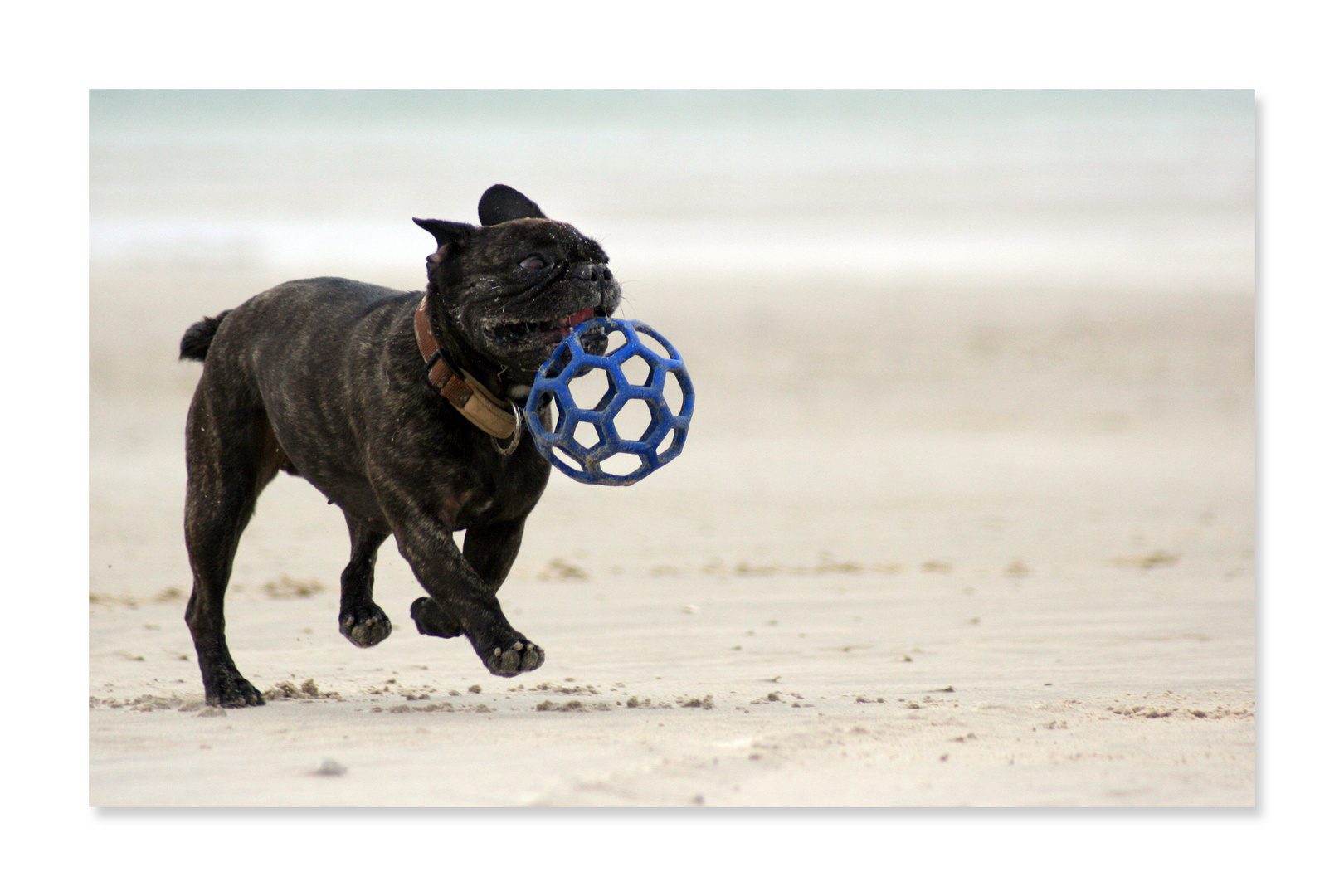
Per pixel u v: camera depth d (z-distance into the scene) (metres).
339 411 8.05
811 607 11.82
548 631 10.82
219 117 76.38
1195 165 58.12
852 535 15.76
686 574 13.49
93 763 6.37
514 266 7.49
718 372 26.48
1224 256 39.06
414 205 49.44
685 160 64.56
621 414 23.12
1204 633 10.62
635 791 5.89
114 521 15.84
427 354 7.66
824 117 79.00
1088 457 20.86
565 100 85.69
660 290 34.38
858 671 9.20
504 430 7.75
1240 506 17.55
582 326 7.37
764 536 15.68
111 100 73.50
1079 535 15.78
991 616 11.41
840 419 23.31
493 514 8.10
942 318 31.30
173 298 31.83
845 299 33.31
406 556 7.75
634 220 47.78
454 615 7.74
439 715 7.48
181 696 8.20
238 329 8.60
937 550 14.88
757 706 7.85
